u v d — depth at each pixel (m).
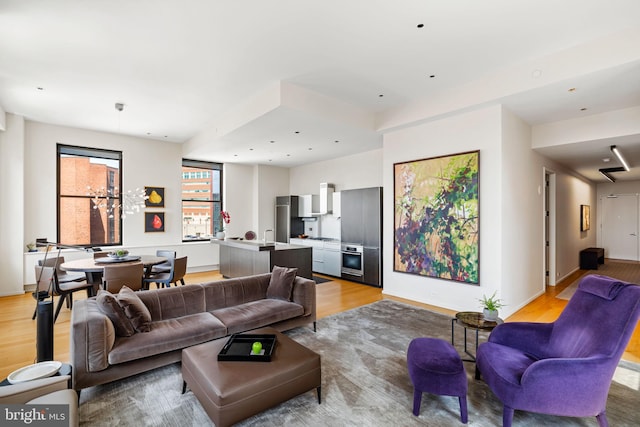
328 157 7.53
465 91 4.04
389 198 5.27
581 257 8.08
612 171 7.41
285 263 5.50
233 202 8.23
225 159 7.73
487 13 2.65
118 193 6.48
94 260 4.48
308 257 5.78
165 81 3.97
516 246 4.34
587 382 1.81
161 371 2.71
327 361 2.89
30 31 2.87
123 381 2.54
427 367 2.09
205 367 2.07
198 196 7.82
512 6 2.56
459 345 3.24
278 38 3.03
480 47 3.20
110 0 2.46
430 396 2.35
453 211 4.37
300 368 2.13
